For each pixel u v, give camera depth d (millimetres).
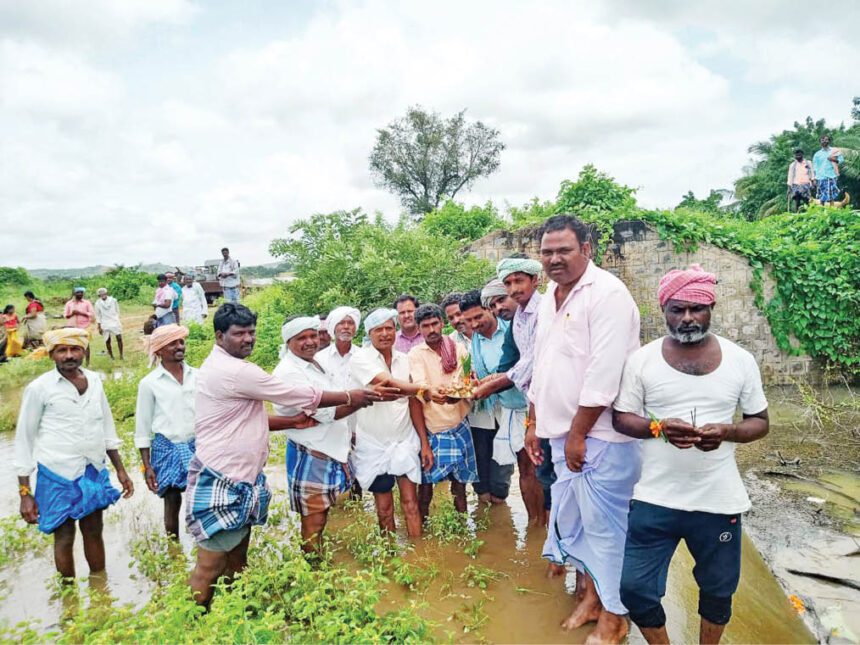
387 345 4945
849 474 6402
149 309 33000
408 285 11203
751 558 4617
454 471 5168
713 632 3193
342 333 5188
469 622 3812
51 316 25750
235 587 3799
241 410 3947
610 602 3426
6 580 4746
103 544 4945
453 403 4828
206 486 3895
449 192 40344
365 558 4613
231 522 3908
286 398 4012
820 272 10992
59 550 4504
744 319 11328
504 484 5688
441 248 12297
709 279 2916
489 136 39656
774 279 11141
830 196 13953
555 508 3781
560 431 3666
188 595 3641
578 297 3553
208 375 3926
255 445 4020
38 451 4434
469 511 5727
